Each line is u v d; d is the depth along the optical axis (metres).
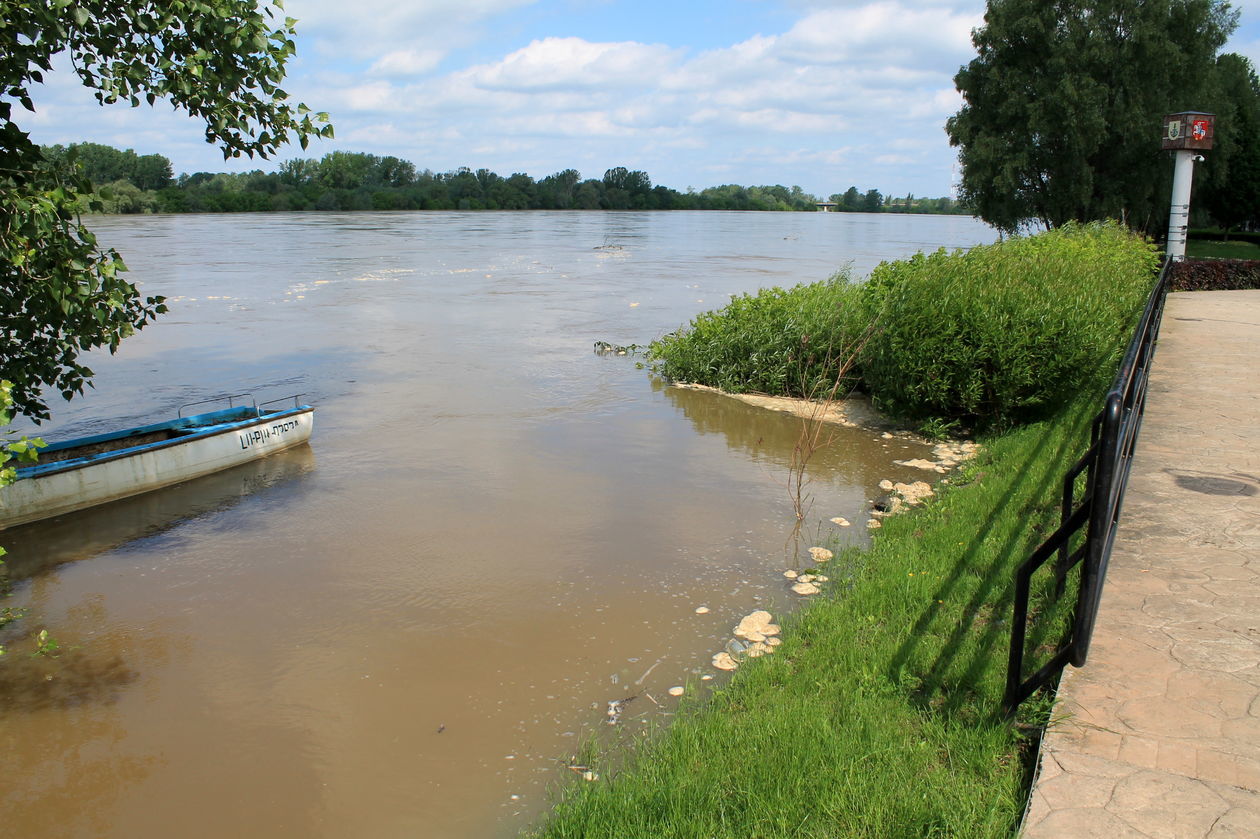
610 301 26.44
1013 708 4.15
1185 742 3.76
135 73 7.00
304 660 6.12
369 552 7.92
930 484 9.47
